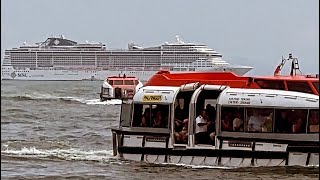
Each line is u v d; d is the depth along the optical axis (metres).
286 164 41.03
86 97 158.12
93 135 68.12
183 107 43.69
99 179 40.34
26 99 147.12
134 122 43.97
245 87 44.03
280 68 46.72
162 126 43.28
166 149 43.22
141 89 44.31
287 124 41.06
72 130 74.56
